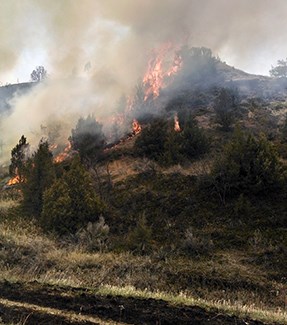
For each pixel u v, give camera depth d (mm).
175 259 11438
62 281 7438
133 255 11812
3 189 24000
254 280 9734
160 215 15461
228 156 16500
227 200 15648
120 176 20578
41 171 17906
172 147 21234
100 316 5742
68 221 14602
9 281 7258
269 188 15531
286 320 5852
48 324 5371
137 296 6605
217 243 12672
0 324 5277
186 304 6293
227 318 5789
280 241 12219
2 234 12562
